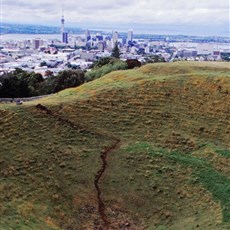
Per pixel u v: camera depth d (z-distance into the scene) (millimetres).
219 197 30469
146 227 29109
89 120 39750
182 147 37531
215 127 40094
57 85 73562
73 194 30781
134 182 32750
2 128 34906
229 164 35219
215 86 44375
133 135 38688
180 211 30047
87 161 34344
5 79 66000
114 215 30016
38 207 28156
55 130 37094
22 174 30641
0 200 27109
